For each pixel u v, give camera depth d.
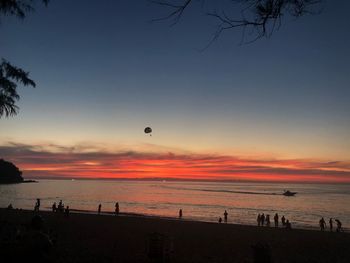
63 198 111.06
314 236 25.19
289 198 140.88
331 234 26.72
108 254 13.72
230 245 19.27
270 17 4.28
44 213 34.91
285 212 77.25
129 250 14.95
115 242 17.09
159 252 12.63
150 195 144.62
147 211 68.75
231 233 25.30
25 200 96.38
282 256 17.56
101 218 32.41
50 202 89.88
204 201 109.75
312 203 111.56
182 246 18.16
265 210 80.50
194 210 75.06
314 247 20.41
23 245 10.80
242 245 19.36
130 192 173.75
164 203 95.56
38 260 10.62
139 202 98.44
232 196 147.12
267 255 11.90
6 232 12.52
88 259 12.22
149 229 24.67
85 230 21.91
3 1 9.51
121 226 25.84
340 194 190.25
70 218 31.03
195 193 170.25
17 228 13.72
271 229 29.58
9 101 15.83
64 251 12.81
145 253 14.12
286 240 22.70
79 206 78.38
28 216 28.88
